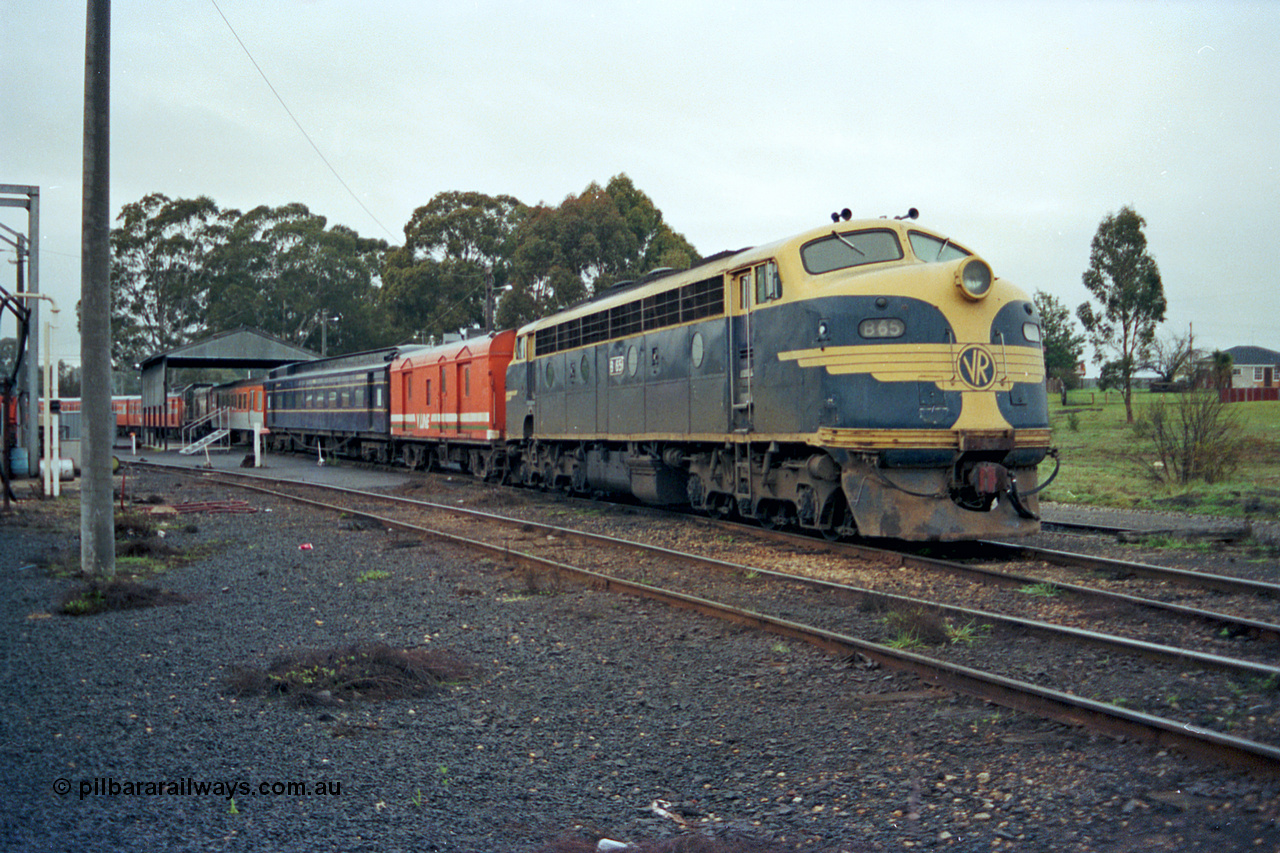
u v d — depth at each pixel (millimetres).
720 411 12820
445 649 7273
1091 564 9914
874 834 4012
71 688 6328
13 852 3957
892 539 12219
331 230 69062
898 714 5484
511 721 5586
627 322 15820
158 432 49531
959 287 10367
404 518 16219
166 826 4211
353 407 33562
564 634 7680
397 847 3988
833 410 10414
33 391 23297
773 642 7078
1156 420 20250
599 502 18125
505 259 55000
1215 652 6672
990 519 10594
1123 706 5457
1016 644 6875
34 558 11812
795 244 11273
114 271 62812
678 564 10734
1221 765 4457
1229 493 17047
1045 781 4449
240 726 5547
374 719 5656
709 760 4934
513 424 21531
